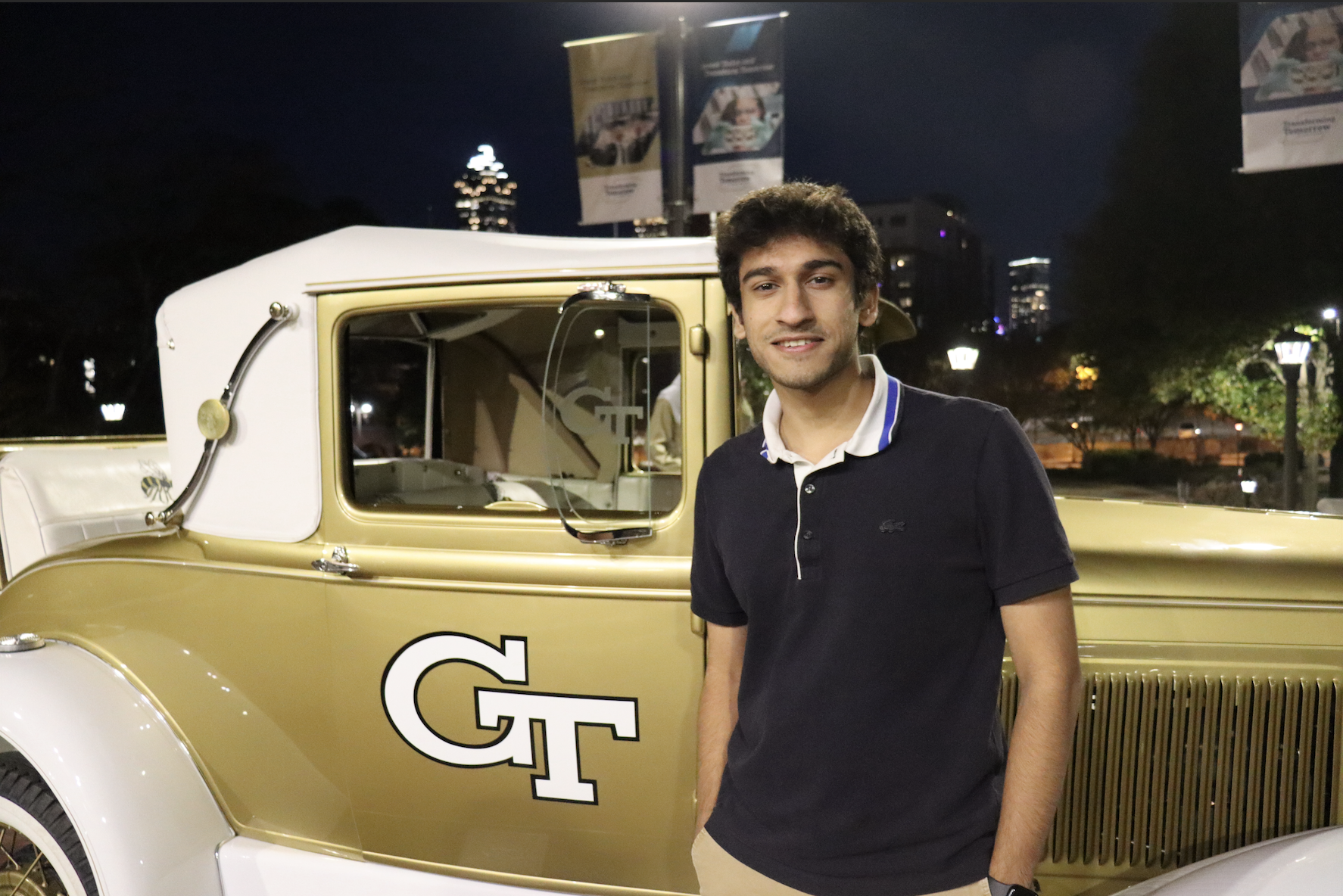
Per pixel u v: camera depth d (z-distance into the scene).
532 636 2.05
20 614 2.67
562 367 2.12
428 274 2.10
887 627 1.36
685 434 1.96
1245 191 15.43
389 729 2.19
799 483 1.42
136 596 2.43
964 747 1.37
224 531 2.33
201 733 2.36
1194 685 1.92
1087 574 2.01
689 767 2.00
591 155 9.02
